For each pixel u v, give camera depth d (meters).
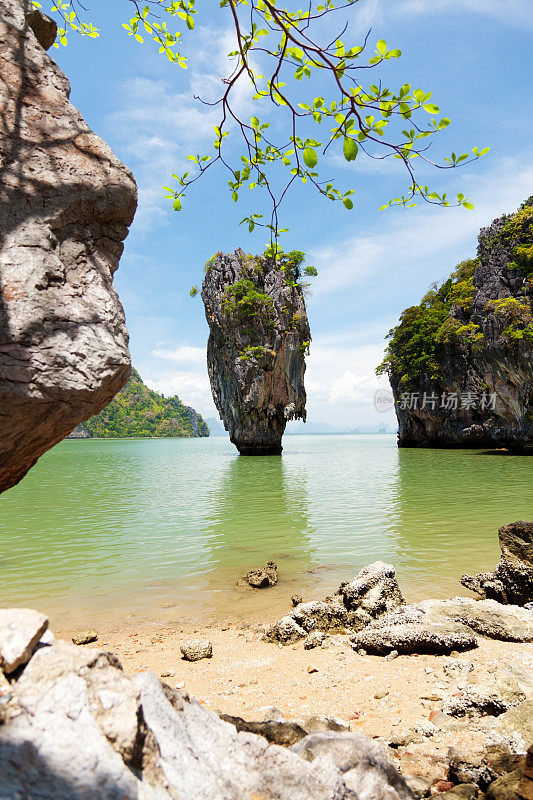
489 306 52.75
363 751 2.56
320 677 5.79
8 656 1.83
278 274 60.59
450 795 2.93
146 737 1.81
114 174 2.57
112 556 11.98
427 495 21.97
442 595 8.79
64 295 2.28
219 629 7.75
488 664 5.64
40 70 2.54
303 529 14.88
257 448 63.72
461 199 3.03
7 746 1.46
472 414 59.66
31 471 41.84
